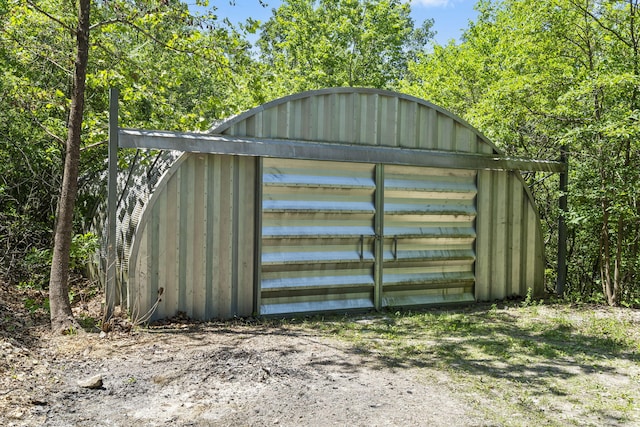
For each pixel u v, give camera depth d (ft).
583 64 32.71
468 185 30.53
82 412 13.55
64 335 20.44
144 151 27.27
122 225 27.17
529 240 32.45
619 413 14.52
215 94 48.49
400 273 28.94
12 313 23.06
